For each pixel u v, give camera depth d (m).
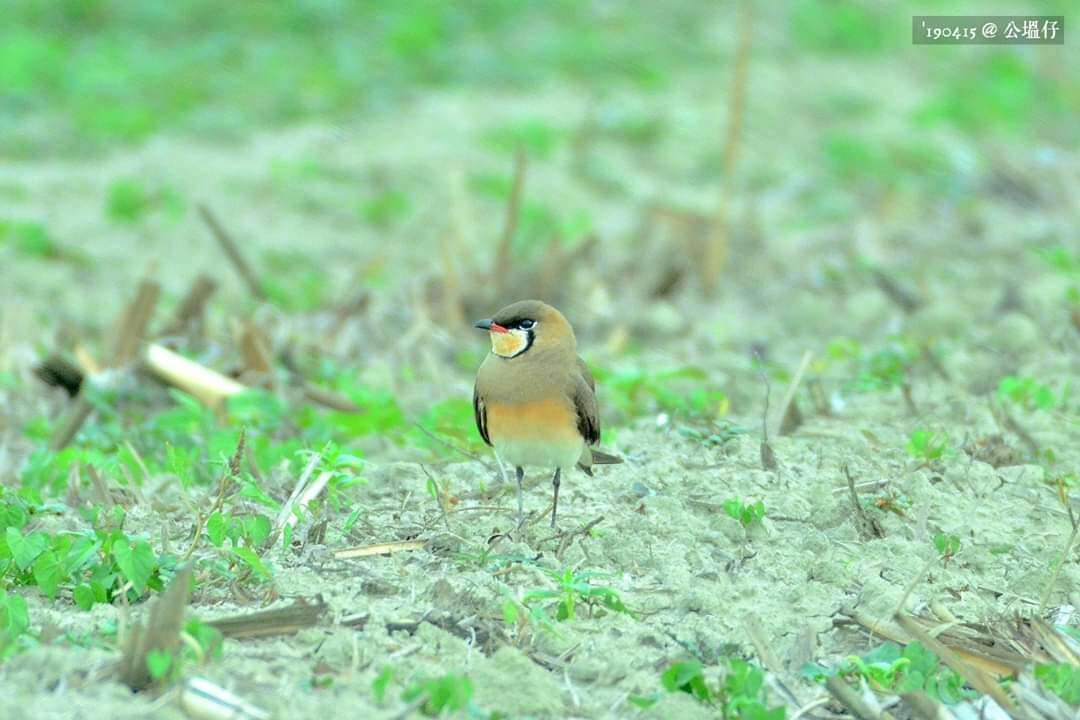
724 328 16.03
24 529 8.88
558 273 17.95
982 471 9.99
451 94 28.80
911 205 22.98
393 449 11.38
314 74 28.84
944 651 7.60
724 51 32.16
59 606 8.07
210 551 8.70
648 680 7.43
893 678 7.53
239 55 30.20
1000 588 8.60
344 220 22.48
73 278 19.34
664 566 8.67
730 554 8.88
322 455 9.20
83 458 10.55
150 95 27.86
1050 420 11.22
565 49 31.02
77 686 6.93
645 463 10.31
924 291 16.44
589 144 26.64
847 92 30.02
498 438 9.17
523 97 29.00
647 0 35.00
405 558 8.70
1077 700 7.32
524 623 7.83
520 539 9.00
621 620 8.02
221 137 25.91
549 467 9.80
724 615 8.14
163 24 31.77
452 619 7.87
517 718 7.04
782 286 18.09
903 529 9.26
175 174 23.81
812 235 20.95
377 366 14.24
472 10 33.16
